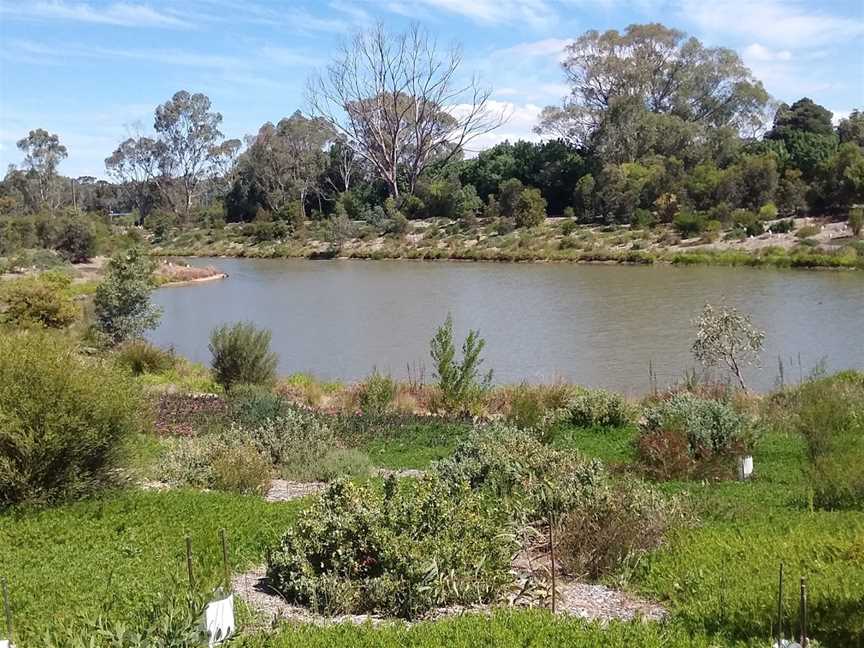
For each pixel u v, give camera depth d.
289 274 61.75
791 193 60.19
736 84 90.56
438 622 6.38
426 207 84.19
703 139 79.56
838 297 36.75
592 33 86.81
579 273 51.78
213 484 11.57
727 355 19.44
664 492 11.38
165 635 5.18
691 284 43.25
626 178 70.19
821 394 14.44
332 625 6.35
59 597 6.75
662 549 8.49
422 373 24.12
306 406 19.66
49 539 8.30
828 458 11.43
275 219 92.69
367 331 34.66
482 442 11.21
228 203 105.31
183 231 97.31
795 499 10.62
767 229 56.44
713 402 14.16
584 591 7.69
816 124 82.06
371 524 7.43
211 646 5.38
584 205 71.12
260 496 11.22
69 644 5.16
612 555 8.20
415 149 91.88
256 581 7.68
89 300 40.53
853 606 6.55
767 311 33.91
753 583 7.23
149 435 14.84
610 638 6.02
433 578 7.09
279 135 103.19
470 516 7.80
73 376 9.91
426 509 7.73
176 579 7.22
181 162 114.88
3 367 9.67
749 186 62.41
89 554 7.82
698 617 6.54
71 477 9.79
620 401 17.08
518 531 8.48
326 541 7.46
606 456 14.16
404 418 17.83
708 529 9.05
